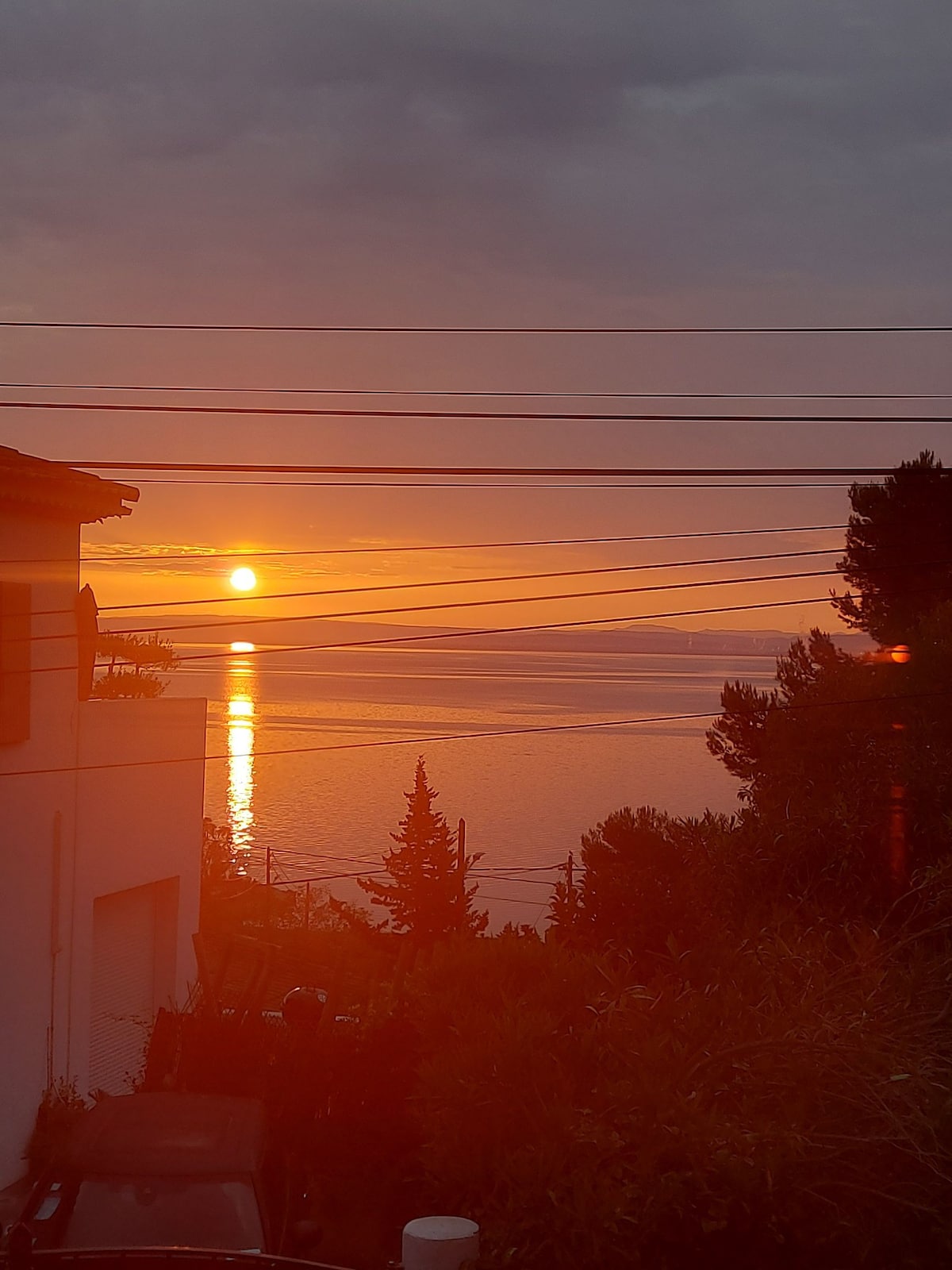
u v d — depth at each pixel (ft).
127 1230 31.01
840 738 67.15
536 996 36.29
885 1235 30.66
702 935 52.44
